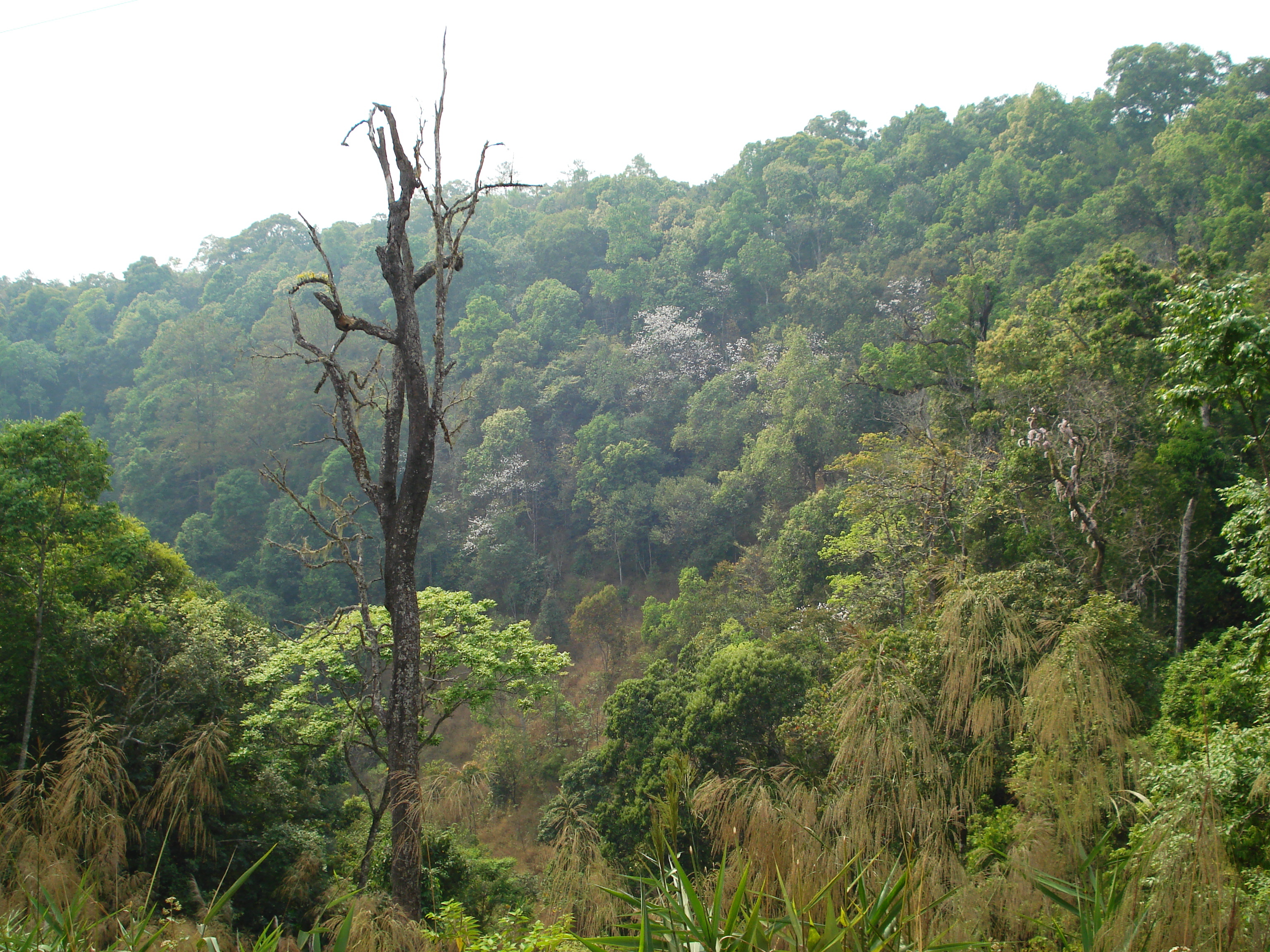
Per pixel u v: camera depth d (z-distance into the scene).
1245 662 10.55
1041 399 23.00
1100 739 6.05
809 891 3.84
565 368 55.12
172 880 12.55
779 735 14.95
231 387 57.84
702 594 35.22
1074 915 3.71
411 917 9.12
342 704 15.37
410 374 10.95
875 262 59.25
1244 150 39.56
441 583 49.53
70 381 72.88
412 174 10.99
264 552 46.94
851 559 26.69
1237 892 3.32
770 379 44.97
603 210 78.50
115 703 14.73
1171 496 18.38
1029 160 61.44
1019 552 19.92
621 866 14.02
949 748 7.66
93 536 16.73
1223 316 10.39
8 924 4.33
